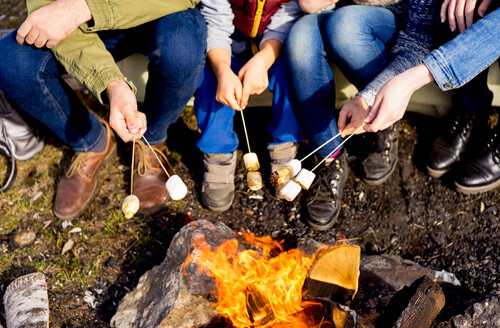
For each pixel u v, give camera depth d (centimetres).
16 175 254
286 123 221
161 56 192
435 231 224
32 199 244
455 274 205
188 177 253
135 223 232
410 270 202
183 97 208
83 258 218
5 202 243
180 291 171
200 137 225
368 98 187
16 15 354
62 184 236
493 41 157
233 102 194
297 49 201
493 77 227
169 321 165
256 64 200
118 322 180
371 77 206
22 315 176
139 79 248
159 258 219
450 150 236
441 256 214
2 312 199
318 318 156
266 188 245
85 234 229
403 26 205
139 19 188
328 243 221
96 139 238
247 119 281
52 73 204
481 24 158
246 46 227
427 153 247
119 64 245
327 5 206
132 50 227
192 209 238
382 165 238
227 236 201
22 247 223
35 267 215
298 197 240
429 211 232
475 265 207
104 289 207
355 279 168
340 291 170
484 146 228
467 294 196
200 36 197
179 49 190
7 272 213
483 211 227
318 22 208
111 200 243
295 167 180
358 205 238
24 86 200
